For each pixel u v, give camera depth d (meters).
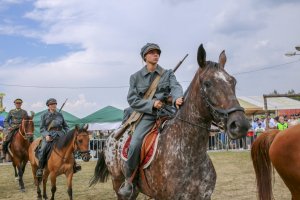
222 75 3.82
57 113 9.30
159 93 4.75
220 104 3.72
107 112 23.17
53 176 8.52
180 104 4.31
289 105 27.41
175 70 4.77
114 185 5.39
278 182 10.09
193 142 4.11
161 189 4.25
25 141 10.86
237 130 3.52
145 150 4.43
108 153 5.45
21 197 9.68
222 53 4.24
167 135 4.30
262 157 4.72
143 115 4.66
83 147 8.47
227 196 8.59
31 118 11.09
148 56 4.76
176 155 4.14
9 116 11.70
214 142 22.08
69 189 8.53
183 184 4.10
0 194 10.15
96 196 9.45
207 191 4.20
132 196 4.75
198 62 4.02
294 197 4.45
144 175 4.47
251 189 9.38
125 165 4.72
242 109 3.63
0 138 18.88
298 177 4.23
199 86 4.01
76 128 8.62
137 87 4.81
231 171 12.87
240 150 21.89
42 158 8.76
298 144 4.23
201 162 4.16
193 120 4.10
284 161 4.32
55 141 8.74
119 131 5.19
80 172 14.84
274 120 19.61
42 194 9.85
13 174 14.73
